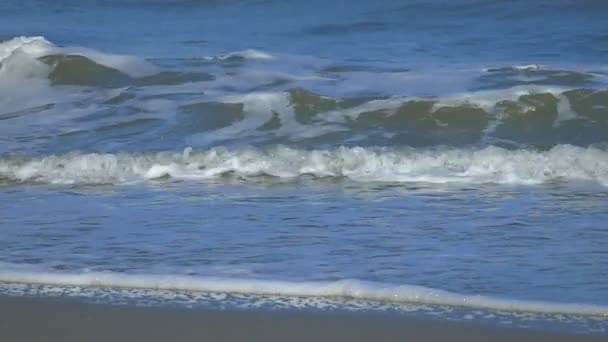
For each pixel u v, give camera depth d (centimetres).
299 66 5547
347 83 5147
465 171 3797
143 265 2681
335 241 2894
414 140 4334
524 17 7562
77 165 3922
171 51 6297
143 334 2191
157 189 3634
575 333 2155
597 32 6981
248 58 5703
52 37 6975
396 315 2277
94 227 3083
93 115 4744
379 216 3183
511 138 4378
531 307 2316
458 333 2167
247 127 4497
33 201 3472
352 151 3944
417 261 2691
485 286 2481
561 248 2797
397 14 7731
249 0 8350
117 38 6988
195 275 2581
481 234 2950
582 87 5041
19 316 2295
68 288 2503
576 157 3834
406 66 5647
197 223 3117
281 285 2473
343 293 2423
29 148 4225
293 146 4250
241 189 3616
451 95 4778
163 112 4709
